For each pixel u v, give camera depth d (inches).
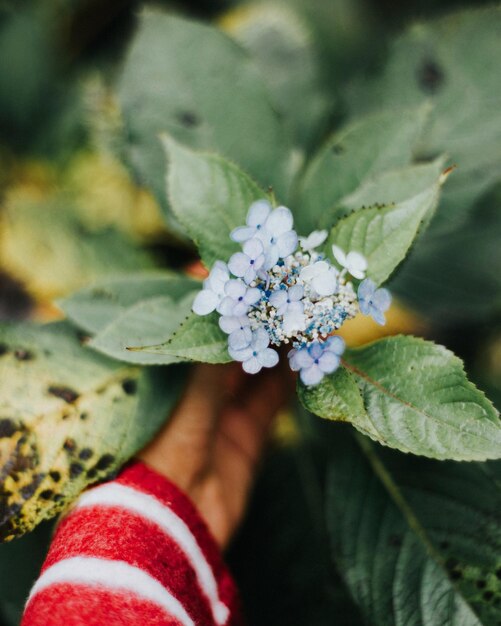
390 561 19.0
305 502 23.8
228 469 20.6
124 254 25.3
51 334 18.9
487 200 26.5
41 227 25.1
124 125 21.9
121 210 26.8
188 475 19.1
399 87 23.0
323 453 24.5
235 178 17.3
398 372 16.1
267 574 22.9
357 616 21.9
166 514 16.2
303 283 15.3
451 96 22.7
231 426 21.3
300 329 14.9
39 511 16.9
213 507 19.3
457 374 15.5
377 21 32.1
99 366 18.7
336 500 20.0
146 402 18.5
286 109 25.7
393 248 16.1
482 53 22.6
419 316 25.4
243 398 21.8
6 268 24.3
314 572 22.6
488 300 25.4
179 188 17.2
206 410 20.4
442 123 22.7
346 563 19.2
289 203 20.4
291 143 21.3
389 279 16.6
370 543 19.3
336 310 15.3
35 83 28.9
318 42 30.8
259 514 23.8
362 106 23.0
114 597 14.2
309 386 15.8
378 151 19.5
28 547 21.5
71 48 29.8
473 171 22.4
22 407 17.7
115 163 26.9
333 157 19.6
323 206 19.5
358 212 16.3
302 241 16.1
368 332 24.1
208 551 17.0
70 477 17.2
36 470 17.1
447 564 18.7
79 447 17.5
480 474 19.4
